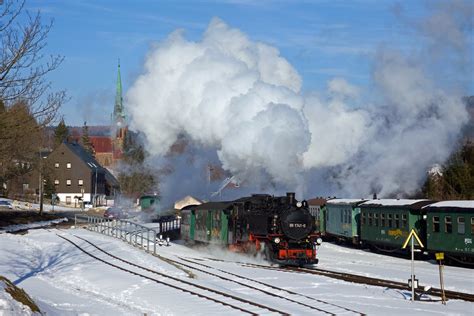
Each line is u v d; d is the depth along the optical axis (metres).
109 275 25.44
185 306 18.48
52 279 25.38
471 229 30.86
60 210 89.94
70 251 35.66
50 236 44.94
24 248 36.69
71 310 17.95
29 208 87.62
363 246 43.78
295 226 30.28
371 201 41.50
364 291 22.00
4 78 22.25
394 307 18.67
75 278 25.53
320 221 50.78
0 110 24.73
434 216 33.59
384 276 26.89
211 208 37.78
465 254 31.16
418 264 33.34
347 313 17.17
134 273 25.70
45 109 25.78
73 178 106.38
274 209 31.19
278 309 17.64
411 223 36.12
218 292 20.44
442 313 17.72
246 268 28.66
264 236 31.44
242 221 33.44
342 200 46.03
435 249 33.41
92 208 99.00
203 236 39.50
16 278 24.78
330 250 42.81
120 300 20.39
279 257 30.06
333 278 25.58
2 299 14.45
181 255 35.75
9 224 57.72
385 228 38.94
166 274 25.38
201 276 25.36
